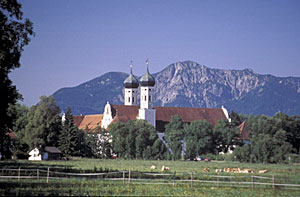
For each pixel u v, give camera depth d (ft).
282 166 433.89
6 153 442.91
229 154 566.77
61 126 557.74
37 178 231.30
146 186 211.00
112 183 217.36
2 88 217.97
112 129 596.70
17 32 216.54
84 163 411.95
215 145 634.43
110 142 597.93
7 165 326.85
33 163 382.42
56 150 526.16
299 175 297.94
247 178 256.11
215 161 547.90
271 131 616.80
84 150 572.10
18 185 198.80
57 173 248.32
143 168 354.95
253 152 520.42
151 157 567.59
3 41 209.87
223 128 642.63
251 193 201.36
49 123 551.59
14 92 227.40
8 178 231.30
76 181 220.43
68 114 551.18
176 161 532.32
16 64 219.20
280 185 227.40
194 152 594.24
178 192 194.70
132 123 602.85
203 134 616.39
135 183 221.46
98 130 610.65
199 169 361.92
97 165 380.17
